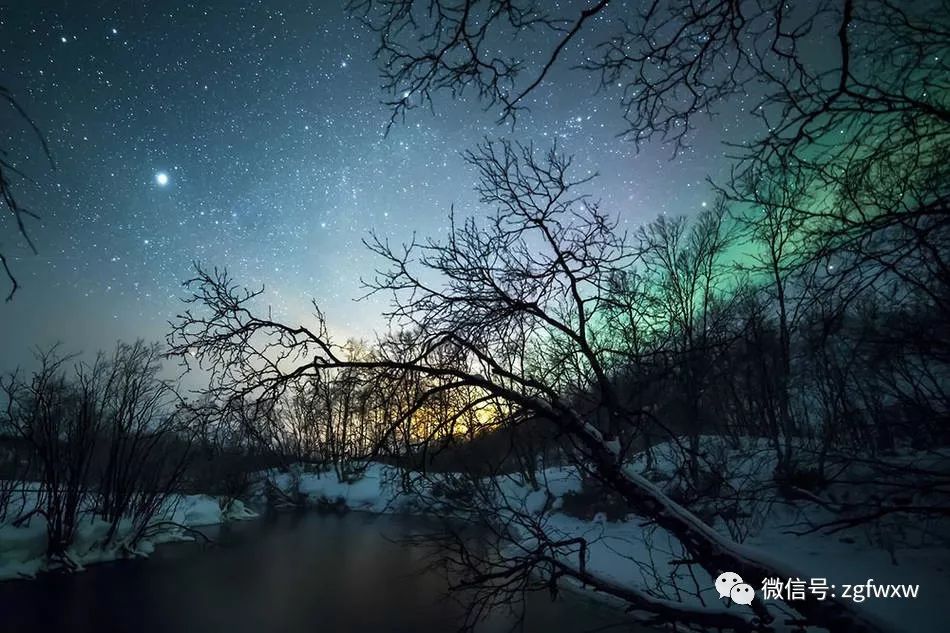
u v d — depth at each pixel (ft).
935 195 11.84
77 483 61.93
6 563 56.65
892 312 14.65
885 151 11.57
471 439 16.08
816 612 11.71
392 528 59.26
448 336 14.98
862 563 31.71
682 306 19.63
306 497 87.76
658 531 37.22
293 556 65.46
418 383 15.15
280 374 14.44
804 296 12.93
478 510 17.24
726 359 17.61
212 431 14.96
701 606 13.80
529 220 15.47
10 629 43.19
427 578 48.49
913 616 25.39
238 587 53.36
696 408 17.72
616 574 31.86
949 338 13.94
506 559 16.14
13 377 59.26
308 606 47.34
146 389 65.36
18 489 66.23
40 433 59.98
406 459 15.40
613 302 16.35
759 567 12.41
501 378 15.96
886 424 23.58
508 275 15.90
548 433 17.02
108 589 52.85
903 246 11.44
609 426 14.71
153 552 67.87
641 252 16.37
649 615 18.65
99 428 64.95
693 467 17.20
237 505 87.20
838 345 15.65
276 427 15.57
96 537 62.90
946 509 14.34
